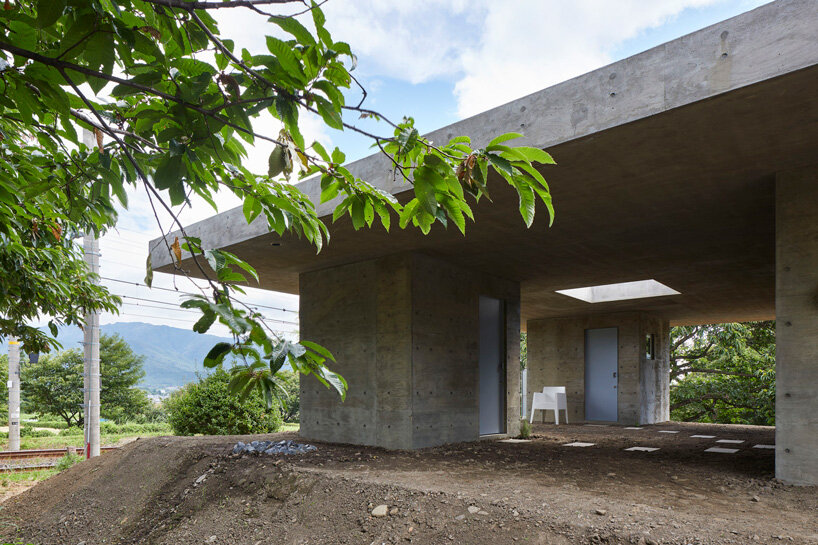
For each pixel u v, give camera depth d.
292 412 25.84
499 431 10.08
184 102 1.25
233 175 1.61
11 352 15.73
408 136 1.29
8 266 3.63
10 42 1.19
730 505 4.41
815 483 4.84
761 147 4.72
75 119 1.39
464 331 9.32
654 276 10.41
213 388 11.35
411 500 4.80
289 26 1.14
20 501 7.96
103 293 5.57
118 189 1.54
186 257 8.10
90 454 12.26
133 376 31.55
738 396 21.19
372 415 8.60
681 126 4.32
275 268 9.73
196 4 1.14
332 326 9.49
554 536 3.80
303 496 5.50
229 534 5.25
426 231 1.54
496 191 5.71
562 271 9.95
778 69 3.60
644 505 4.34
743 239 7.76
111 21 1.14
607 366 15.08
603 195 5.96
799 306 5.07
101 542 5.95
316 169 1.53
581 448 8.30
